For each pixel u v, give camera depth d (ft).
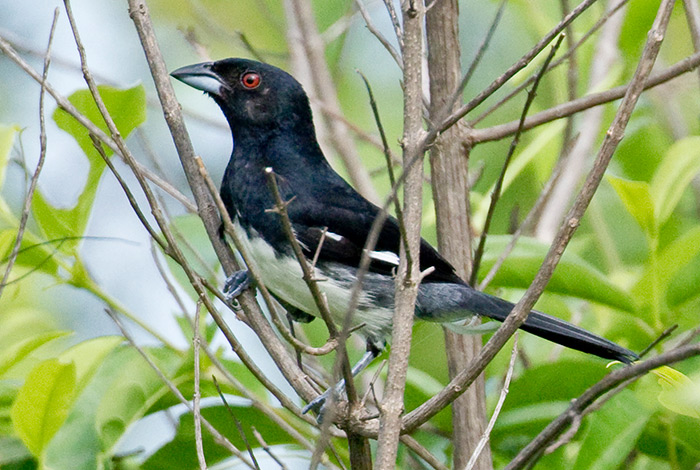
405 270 21.25
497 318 28.84
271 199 31.07
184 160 28.53
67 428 28.22
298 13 40.24
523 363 33.65
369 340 31.81
